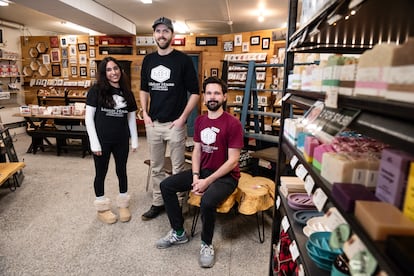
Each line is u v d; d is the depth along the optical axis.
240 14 5.41
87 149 4.90
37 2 4.05
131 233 2.45
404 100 0.52
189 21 6.11
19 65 7.20
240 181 2.55
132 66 6.93
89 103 2.40
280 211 1.81
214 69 6.54
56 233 2.42
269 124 5.61
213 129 2.20
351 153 0.90
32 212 2.79
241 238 2.40
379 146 0.98
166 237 2.28
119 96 2.48
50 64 7.26
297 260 1.25
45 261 2.05
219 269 2.00
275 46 5.66
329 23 0.94
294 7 1.58
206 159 2.27
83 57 7.11
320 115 1.11
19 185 3.44
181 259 2.11
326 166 0.92
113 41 6.89
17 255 2.11
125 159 2.63
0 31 6.48
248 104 3.22
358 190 0.76
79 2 4.39
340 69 0.82
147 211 2.81
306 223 1.41
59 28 7.46
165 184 2.24
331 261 1.06
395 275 0.51
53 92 7.16
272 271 1.85
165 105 2.49
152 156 2.64
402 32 1.14
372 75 0.63
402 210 0.64
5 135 3.66
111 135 2.47
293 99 1.51
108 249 2.21
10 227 2.51
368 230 0.62
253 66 3.07
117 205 2.95
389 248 0.55
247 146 3.63
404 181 0.64
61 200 3.08
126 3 4.88
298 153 1.25
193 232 2.44
